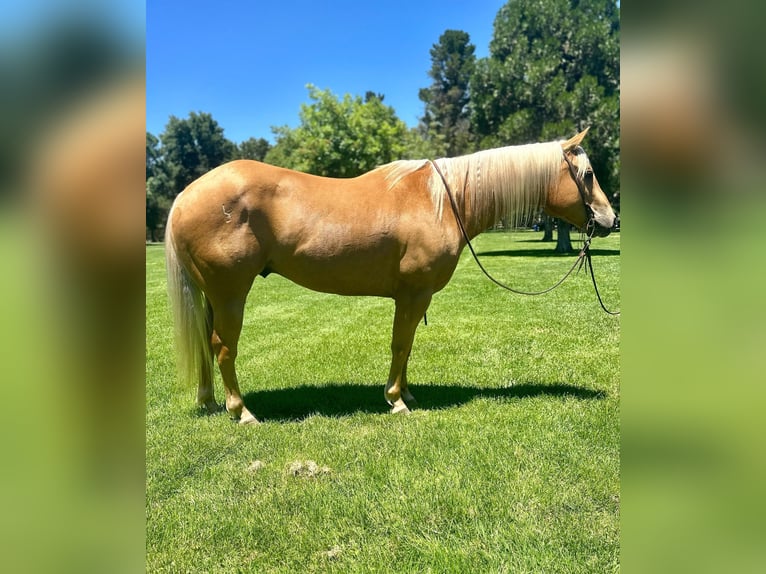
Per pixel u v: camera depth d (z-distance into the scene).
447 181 3.79
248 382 4.94
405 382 4.23
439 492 2.74
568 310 8.29
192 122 59.16
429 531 2.44
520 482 2.83
